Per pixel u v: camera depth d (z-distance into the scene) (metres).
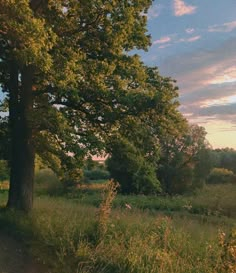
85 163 16.17
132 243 9.73
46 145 16.03
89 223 11.65
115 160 17.84
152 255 8.98
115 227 11.39
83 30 16.28
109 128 17.16
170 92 16.66
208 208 26.73
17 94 16.39
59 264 9.47
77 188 43.41
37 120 14.04
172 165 47.56
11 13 10.77
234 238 7.34
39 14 14.84
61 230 11.46
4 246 11.09
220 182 55.06
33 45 10.95
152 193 40.03
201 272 8.56
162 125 16.75
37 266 9.66
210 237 11.94
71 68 14.06
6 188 40.22
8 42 14.28
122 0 16.19
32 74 15.80
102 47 16.72
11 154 16.30
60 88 14.36
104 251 9.55
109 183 11.86
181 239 10.88
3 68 16.98
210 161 48.66
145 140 17.30
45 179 44.19
